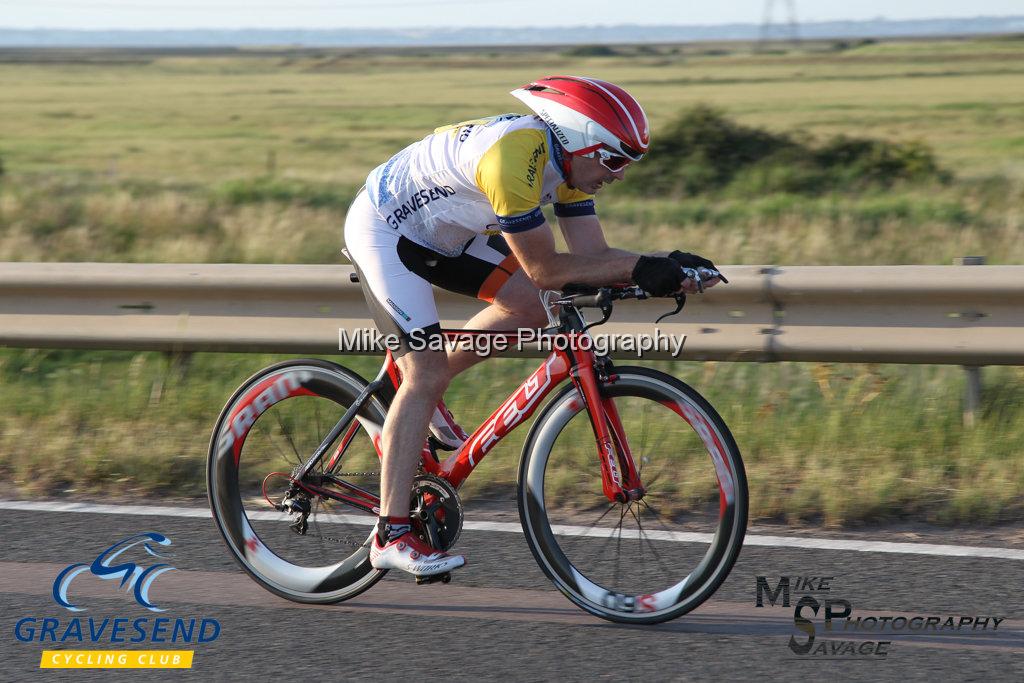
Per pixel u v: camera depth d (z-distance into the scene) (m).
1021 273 18.61
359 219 13.05
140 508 16.86
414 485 13.02
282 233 36.03
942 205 41.62
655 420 14.40
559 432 12.95
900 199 43.72
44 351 25.42
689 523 14.62
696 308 20.83
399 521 12.67
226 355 25.00
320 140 99.56
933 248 32.88
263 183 52.00
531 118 12.22
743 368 22.06
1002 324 18.98
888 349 19.61
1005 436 18.53
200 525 16.12
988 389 20.47
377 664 11.68
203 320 22.14
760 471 17.42
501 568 14.42
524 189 11.67
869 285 19.42
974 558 14.32
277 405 14.82
